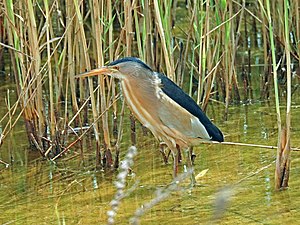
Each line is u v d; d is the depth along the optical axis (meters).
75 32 9.84
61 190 8.85
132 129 10.22
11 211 8.21
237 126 10.87
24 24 9.58
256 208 7.78
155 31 10.80
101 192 8.70
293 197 8.04
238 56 14.18
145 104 8.47
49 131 10.62
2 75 13.89
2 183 9.19
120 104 12.06
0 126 11.34
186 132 8.50
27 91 9.76
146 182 8.90
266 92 12.08
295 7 11.76
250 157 9.52
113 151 10.15
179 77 10.00
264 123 10.91
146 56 9.80
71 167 9.66
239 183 8.59
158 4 9.12
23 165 9.81
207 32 9.46
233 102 12.06
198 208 7.92
